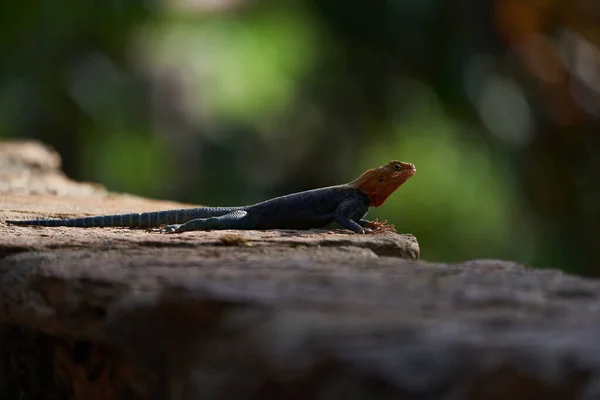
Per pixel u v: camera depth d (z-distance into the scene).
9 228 6.65
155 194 22.53
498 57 22.86
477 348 3.17
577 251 22.53
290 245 5.80
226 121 22.70
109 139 22.08
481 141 22.69
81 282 4.64
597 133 22.81
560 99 22.73
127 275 4.58
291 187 23.02
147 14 21.88
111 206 8.66
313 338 3.28
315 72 22.89
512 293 4.10
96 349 4.91
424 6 21.98
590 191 22.75
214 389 3.57
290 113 22.78
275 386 3.30
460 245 21.12
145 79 22.83
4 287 5.27
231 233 6.41
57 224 6.86
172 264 4.88
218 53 23.08
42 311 4.87
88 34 21.92
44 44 21.45
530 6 22.20
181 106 23.08
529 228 22.59
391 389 3.08
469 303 3.88
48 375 5.46
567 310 3.80
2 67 21.48
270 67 22.61
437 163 21.80
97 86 22.06
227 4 24.03
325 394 3.16
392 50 22.61
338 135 22.97
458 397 3.08
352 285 4.19
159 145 22.36
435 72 22.48
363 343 3.22
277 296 3.88
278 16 23.20
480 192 21.64
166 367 4.23
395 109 22.84
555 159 22.98
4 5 21.08
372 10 22.19
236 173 22.58
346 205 6.90
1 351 5.50
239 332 3.63
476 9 22.30
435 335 3.29
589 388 3.10
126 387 4.68
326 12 22.44
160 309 4.06
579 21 22.50
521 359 3.14
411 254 5.98
